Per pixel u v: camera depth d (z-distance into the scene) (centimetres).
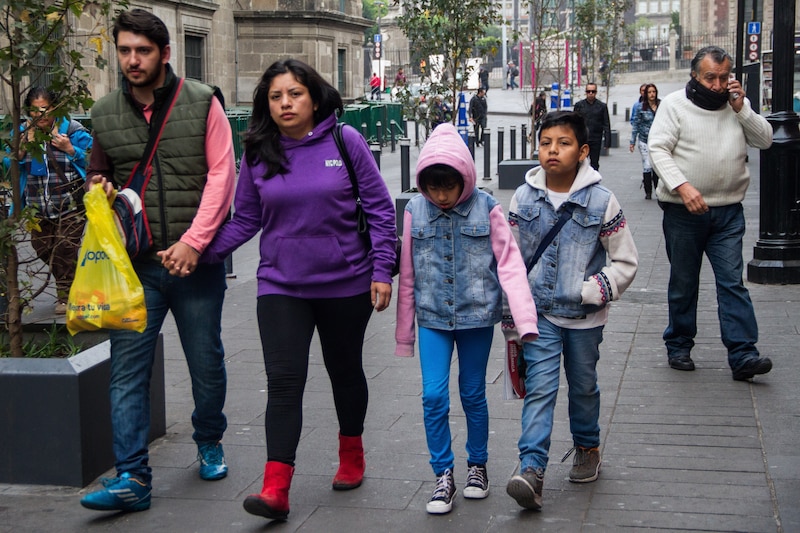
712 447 495
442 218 428
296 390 419
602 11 3234
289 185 420
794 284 899
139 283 420
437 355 430
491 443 510
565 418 545
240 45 2864
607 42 3347
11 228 494
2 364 465
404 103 1630
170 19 2406
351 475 454
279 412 416
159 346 528
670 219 629
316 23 2903
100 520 426
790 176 898
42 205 688
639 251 1107
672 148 613
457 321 425
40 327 558
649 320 782
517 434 523
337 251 425
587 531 401
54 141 696
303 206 421
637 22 11819
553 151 426
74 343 549
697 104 608
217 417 466
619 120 4056
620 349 696
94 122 443
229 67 2802
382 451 501
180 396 609
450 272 427
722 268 616
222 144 438
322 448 507
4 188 518
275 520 420
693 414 548
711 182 608
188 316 450
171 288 445
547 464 470
